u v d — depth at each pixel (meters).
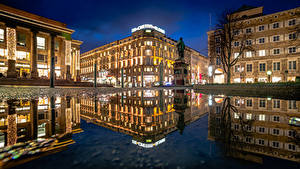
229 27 30.23
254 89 20.52
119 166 1.58
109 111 5.93
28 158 1.76
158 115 5.07
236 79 36.62
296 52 30.66
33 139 2.46
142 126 3.57
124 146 2.20
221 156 1.84
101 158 1.78
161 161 1.70
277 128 3.29
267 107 6.59
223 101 8.95
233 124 3.67
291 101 8.84
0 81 24.72
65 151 1.99
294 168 1.51
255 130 3.12
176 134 2.84
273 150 2.06
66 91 17.61
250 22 35.47
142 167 1.55
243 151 2.01
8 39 30.83
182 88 31.61
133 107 7.00
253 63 34.91
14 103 7.13
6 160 1.68
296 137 2.65
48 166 1.57
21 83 25.95
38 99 8.98
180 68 32.09
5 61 32.19
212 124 3.71
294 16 31.09
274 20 33.00
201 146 2.19
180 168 1.53
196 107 6.74
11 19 31.20
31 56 33.91
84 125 3.54
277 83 18.58
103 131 3.03
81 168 1.54
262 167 1.55
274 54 32.78
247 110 5.85
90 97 11.63
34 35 34.38
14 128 3.15
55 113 5.01
